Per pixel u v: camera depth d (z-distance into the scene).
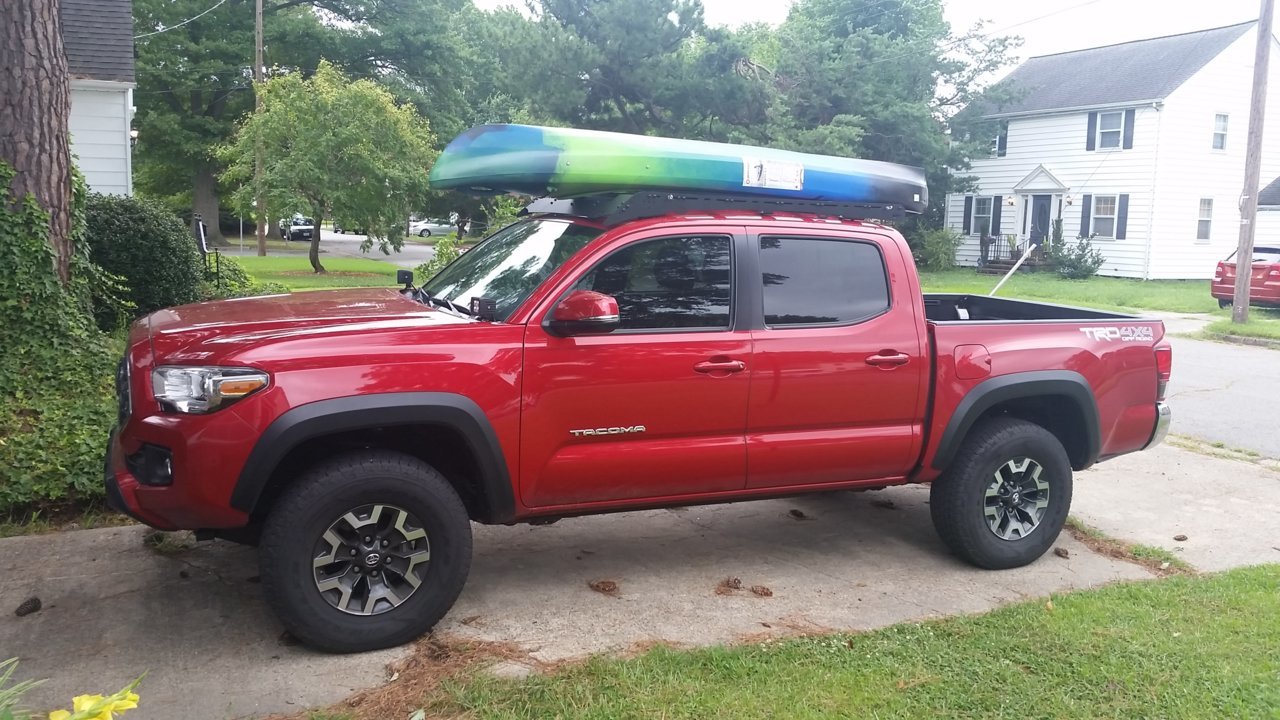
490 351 3.92
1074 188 30.31
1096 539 5.63
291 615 3.68
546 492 4.15
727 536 5.54
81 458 5.48
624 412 4.19
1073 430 5.36
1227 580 4.87
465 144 4.34
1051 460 5.11
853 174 4.90
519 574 4.80
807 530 5.71
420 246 45.00
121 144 16.66
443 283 5.03
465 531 3.97
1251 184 16.19
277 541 3.64
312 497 3.66
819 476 4.73
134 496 3.64
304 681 3.57
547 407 4.05
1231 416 9.50
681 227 4.39
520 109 27.23
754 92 26.83
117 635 3.91
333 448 4.00
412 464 3.88
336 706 3.38
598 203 4.66
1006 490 5.07
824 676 3.69
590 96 26.91
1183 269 29.12
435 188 4.62
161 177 40.88
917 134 28.25
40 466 5.39
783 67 28.22
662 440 4.31
